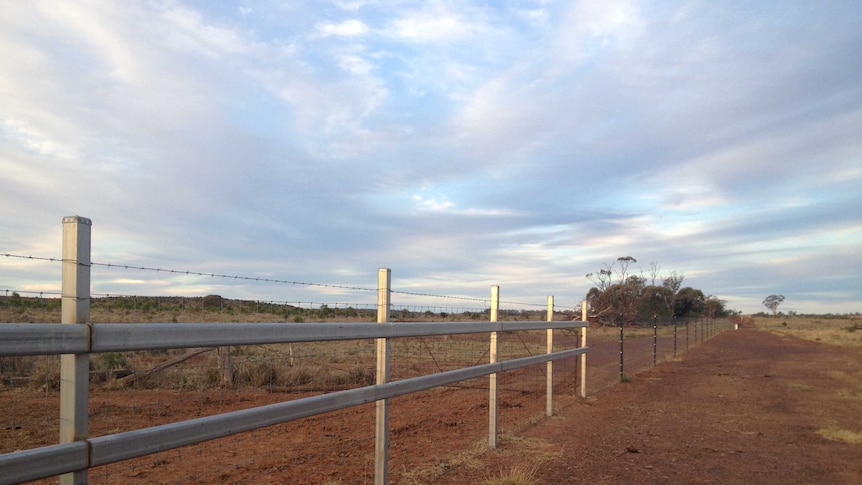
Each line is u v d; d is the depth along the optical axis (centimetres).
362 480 600
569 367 1989
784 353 2791
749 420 1030
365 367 1245
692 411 1118
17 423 745
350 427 885
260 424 378
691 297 7144
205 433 338
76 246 286
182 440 324
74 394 280
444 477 635
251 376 1073
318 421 930
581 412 1084
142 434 302
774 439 878
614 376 1738
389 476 627
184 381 1051
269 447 748
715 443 846
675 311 6981
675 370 1930
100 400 924
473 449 759
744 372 1869
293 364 1159
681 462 734
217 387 1042
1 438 680
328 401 444
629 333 4459
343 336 464
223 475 608
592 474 670
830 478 675
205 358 1134
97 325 282
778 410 1136
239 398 970
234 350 1245
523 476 619
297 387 1068
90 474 600
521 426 922
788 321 10612
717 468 710
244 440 791
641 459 745
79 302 285
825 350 3020
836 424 994
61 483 280
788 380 1642
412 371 1467
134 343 300
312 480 596
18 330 247
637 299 6328
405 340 2264
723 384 1548
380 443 532
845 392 1370
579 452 770
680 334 4888
